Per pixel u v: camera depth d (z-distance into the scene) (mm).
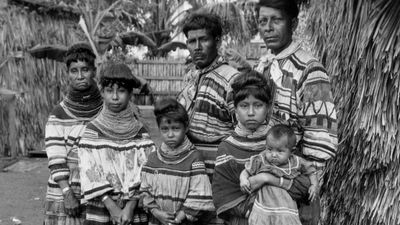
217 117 2594
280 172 2160
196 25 2570
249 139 2277
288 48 2363
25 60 8719
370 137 2473
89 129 2732
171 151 2582
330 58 2953
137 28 13930
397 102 2387
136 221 2744
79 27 10516
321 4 3115
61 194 2867
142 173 2623
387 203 2439
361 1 2584
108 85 2688
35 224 4703
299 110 2283
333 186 2850
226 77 2580
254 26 12219
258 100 2203
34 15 9070
